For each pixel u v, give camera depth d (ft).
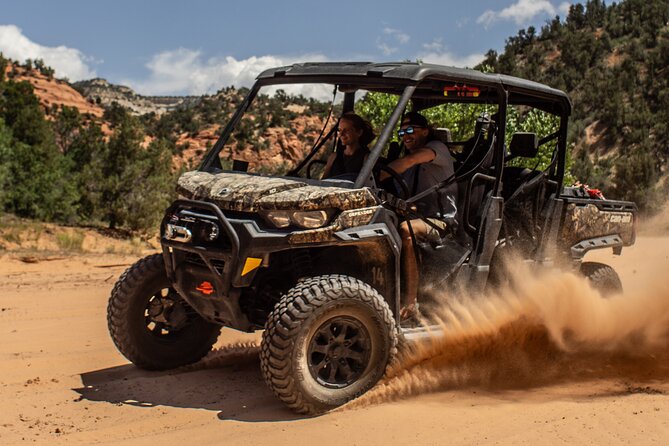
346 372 15.33
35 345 22.02
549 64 356.79
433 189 17.35
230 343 21.98
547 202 20.70
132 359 18.17
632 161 133.49
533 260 20.12
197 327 18.99
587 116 282.15
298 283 15.14
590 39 350.84
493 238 18.24
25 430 13.99
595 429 13.53
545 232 20.49
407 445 12.90
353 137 17.65
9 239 61.72
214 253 15.16
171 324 18.30
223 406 15.47
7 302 31.22
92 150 129.29
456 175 18.56
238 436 13.47
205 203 15.39
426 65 16.70
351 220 15.16
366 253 16.21
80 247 63.57
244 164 18.61
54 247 62.49
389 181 17.98
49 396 16.33
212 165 18.39
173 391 16.62
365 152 17.60
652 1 391.04
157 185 98.07
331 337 14.98
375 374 15.48
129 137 99.96
